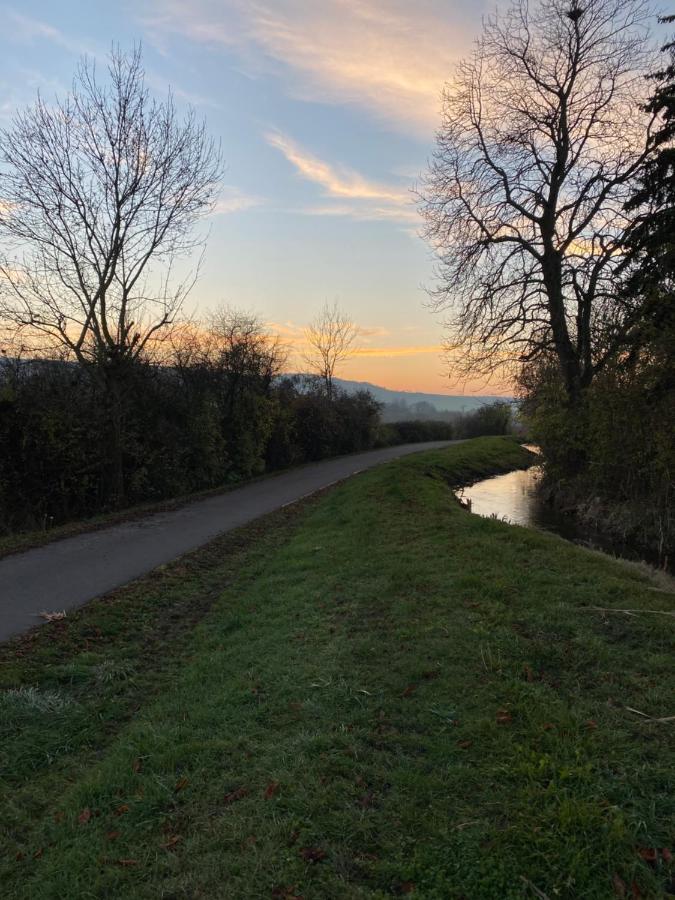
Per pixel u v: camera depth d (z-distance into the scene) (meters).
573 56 18.44
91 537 11.00
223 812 3.04
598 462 15.78
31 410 12.02
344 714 3.99
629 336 14.74
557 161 19.16
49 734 4.17
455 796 3.03
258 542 11.24
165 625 6.66
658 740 3.43
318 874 2.56
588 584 6.50
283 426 26.69
